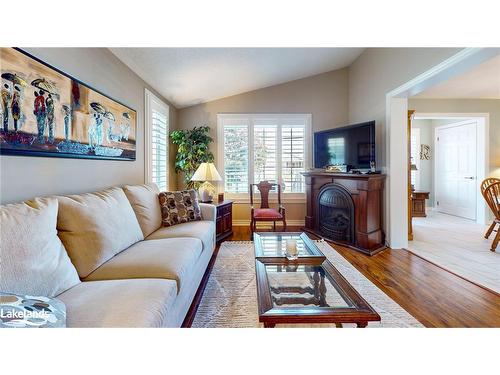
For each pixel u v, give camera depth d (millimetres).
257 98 4668
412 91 3043
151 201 2521
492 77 3766
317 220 4109
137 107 2971
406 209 3375
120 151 2525
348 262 2883
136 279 1377
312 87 4664
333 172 3814
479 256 3066
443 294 2123
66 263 1247
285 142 4715
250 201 4473
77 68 1876
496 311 1859
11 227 1039
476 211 5137
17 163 1390
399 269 2668
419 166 6492
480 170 5035
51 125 1592
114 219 1732
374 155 3389
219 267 2723
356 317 1137
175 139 4164
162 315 1126
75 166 1860
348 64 4539
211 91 4199
